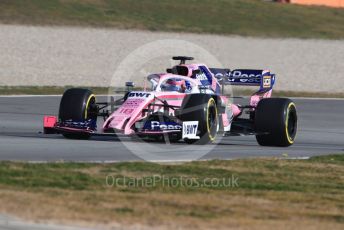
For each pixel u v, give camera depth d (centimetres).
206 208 2761
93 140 4591
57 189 2919
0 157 3669
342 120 7100
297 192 3228
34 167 3325
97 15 16325
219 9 18438
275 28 17162
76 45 13100
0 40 12769
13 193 2770
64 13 15900
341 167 3956
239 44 14738
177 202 2834
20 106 7025
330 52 15000
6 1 15875
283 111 4653
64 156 3806
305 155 4400
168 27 16162
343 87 11331
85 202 2712
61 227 2344
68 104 4462
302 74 12362
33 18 15038
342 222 2678
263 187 3294
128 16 16712
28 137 4688
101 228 2364
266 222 2586
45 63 11275
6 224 2347
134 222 2466
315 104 8644
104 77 10612
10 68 10606
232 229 2455
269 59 13675
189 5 18450
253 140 5272
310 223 2623
